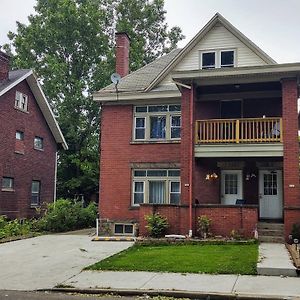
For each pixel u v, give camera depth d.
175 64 20.66
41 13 37.94
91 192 35.81
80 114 35.50
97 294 9.46
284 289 9.23
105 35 37.38
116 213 20.25
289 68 16.05
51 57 34.53
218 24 20.05
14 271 11.71
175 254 13.24
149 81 21.69
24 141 26.20
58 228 22.39
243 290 9.19
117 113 20.97
